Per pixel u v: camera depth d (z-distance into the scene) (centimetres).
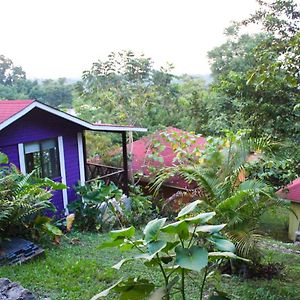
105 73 1558
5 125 707
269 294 437
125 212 921
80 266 491
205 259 235
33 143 824
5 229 565
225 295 284
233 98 910
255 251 475
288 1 778
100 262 523
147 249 259
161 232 261
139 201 1036
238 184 493
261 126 739
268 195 452
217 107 1190
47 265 499
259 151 519
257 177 574
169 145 1277
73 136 919
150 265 267
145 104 1547
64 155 897
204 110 1395
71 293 411
